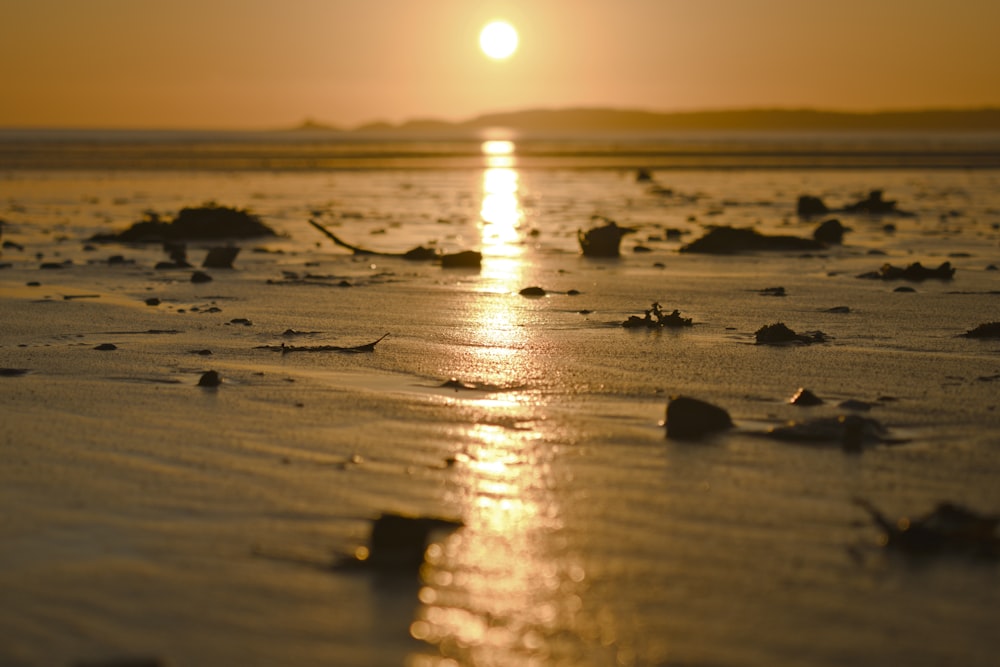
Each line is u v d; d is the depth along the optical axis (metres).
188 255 22.05
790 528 6.06
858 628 4.87
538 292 15.73
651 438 7.83
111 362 10.59
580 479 6.91
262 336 12.12
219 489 6.69
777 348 11.31
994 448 7.54
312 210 34.53
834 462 7.25
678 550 5.76
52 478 6.88
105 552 5.72
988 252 21.83
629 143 162.38
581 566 5.55
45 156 83.38
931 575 5.43
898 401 8.84
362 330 12.54
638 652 4.67
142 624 4.91
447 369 10.23
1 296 15.53
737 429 8.05
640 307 14.41
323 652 4.66
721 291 16.09
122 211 33.16
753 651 4.67
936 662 4.58
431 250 21.12
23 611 5.03
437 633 4.84
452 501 6.51
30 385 9.55
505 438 7.84
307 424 8.20
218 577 5.41
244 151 103.50
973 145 134.88
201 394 9.20
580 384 9.55
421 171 64.44
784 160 81.88
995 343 11.55
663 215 32.75
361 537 5.94
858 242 24.17
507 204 37.78
